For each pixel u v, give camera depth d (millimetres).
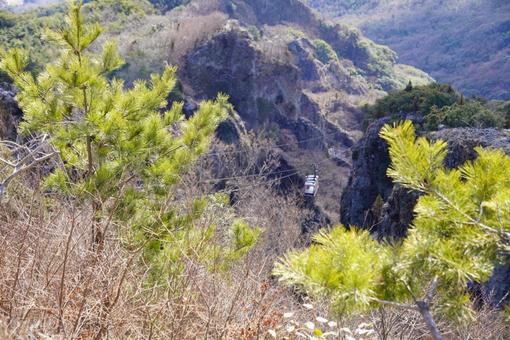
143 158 4941
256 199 17453
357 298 1736
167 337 3449
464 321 2006
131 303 3566
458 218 2105
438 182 2193
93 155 4953
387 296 1993
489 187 2207
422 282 2086
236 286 4234
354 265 1838
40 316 3252
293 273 1832
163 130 5066
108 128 4414
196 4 62469
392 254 2084
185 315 3479
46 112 4621
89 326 3570
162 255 4562
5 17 44219
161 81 5082
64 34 4469
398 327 4797
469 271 1922
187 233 4672
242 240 4965
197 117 5566
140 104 4863
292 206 20516
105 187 4543
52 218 4316
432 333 1869
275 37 76750
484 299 6094
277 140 40062
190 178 9375
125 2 50562
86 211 4551
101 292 3418
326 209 31438
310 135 46406
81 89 4590
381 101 23000
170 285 3805
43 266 3576
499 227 2057
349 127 55000
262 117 44688
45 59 16750
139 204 4949
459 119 16344
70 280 3477
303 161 35906
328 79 75500
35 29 40562
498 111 20172
